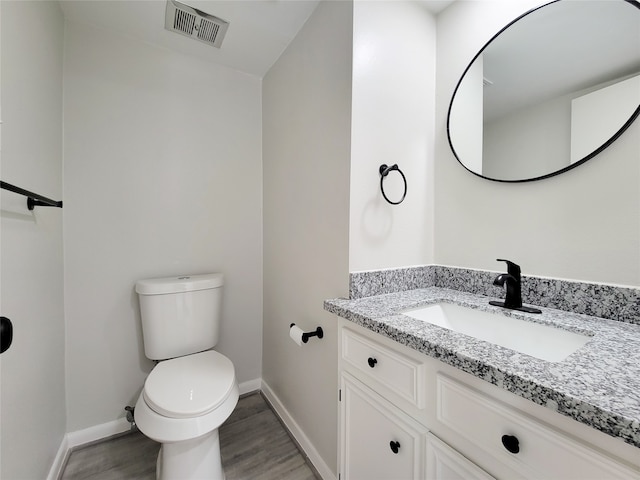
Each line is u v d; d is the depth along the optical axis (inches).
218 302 59.8
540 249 37.9
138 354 58.5
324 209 46.2
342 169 41.8
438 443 24.6
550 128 36.7
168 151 61.2
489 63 43.1
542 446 18.2
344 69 41.5
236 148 69.5
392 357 29.4
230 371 47.8
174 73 61.7
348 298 40.6
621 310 30.7
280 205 62.7
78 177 52.3
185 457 41.3
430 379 25.9
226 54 62.6
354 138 40.5
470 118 45.5
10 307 31.7
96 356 54.7
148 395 40.5
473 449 22.5
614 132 31.4
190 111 63.6
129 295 57.5
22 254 34.8
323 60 46.7
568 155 35.0
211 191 66.4
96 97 53.8
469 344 24.0
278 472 48.6
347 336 36.8
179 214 62.7
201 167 65.1
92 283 54.1
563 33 35.7
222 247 68.1
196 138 64.4
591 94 33.3
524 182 39.4
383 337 31.4
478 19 44.8
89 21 52.4
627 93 30.7
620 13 31.5
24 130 35.4
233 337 70.2
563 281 35.1
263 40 57.7
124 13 50.5
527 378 18.4
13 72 32.7
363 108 41.3
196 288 56.0
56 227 47.4
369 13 42.0
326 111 45.8
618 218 31.3
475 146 44.9
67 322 51.8
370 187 42.4
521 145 39.5
